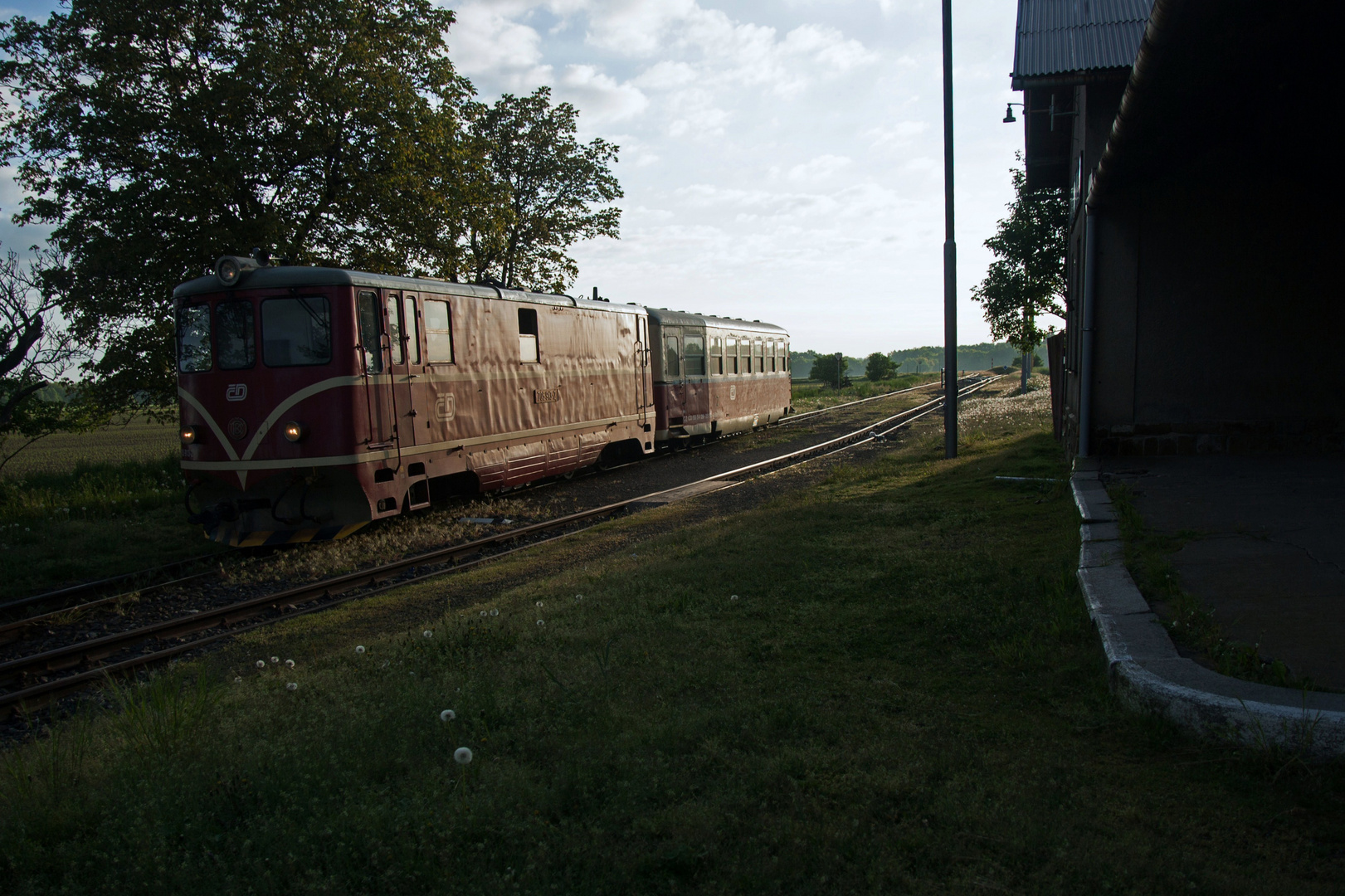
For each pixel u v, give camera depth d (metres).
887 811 3.12
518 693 4.60
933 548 7.61
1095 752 3.54
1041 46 10.87
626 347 17.58
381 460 10.74
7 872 3.11
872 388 56.72
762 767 3.49
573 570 8.47
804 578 6.85
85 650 6.71
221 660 6.41
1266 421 9.65
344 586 8.66
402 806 3.30
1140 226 9.80
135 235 16.03
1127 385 10.01
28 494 15.29
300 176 18.27
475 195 20.59
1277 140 8.88
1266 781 3.14
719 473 16.91
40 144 15.99
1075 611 5.14
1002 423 20.92
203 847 3.07
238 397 10.43
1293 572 5.09
